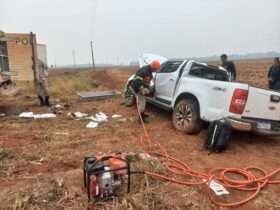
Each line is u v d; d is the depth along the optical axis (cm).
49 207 237
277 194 291
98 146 433
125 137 490
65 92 1110
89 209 236
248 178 324
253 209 259
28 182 292
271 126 427
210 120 451
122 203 244
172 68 603
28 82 795
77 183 285
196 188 292
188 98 516
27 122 593
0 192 265
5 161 352
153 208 244
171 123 595
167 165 352
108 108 769
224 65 759
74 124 581
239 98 405
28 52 770
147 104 795
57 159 370
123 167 255
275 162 386
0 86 700
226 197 279
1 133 500
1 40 734
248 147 453
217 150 420
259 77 2250
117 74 2578
